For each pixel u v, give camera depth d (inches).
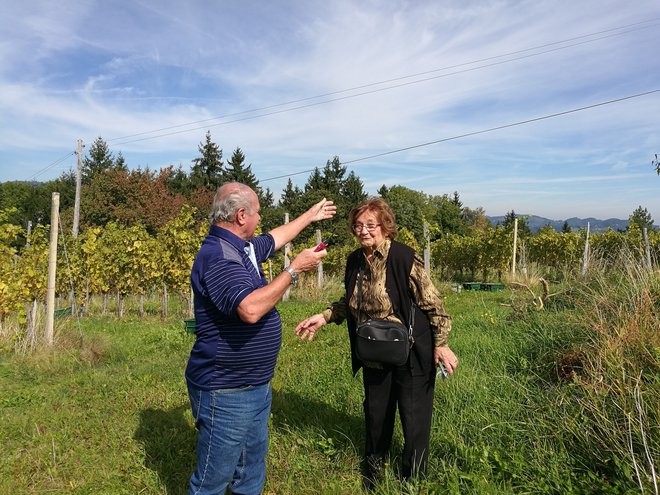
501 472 116.7
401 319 115.6
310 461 135.3
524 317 248.2
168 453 146.1
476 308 359.3
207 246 98.3
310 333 130.6
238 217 99.4
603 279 235.1
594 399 128.6
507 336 222.7
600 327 166.7
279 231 127.2
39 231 463.8
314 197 1577.3
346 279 124.9
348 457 134.7
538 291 364.2
